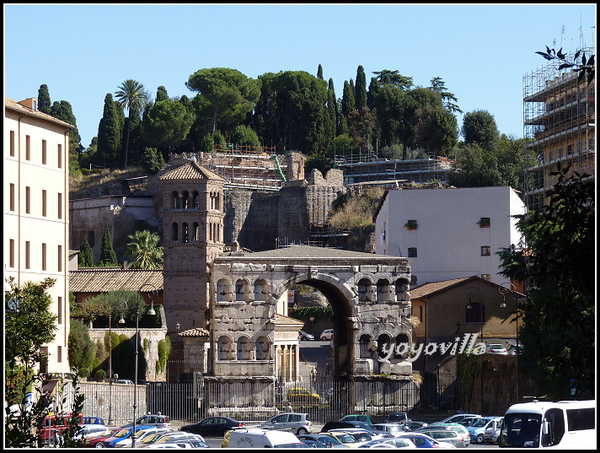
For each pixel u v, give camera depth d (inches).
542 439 4862.2
